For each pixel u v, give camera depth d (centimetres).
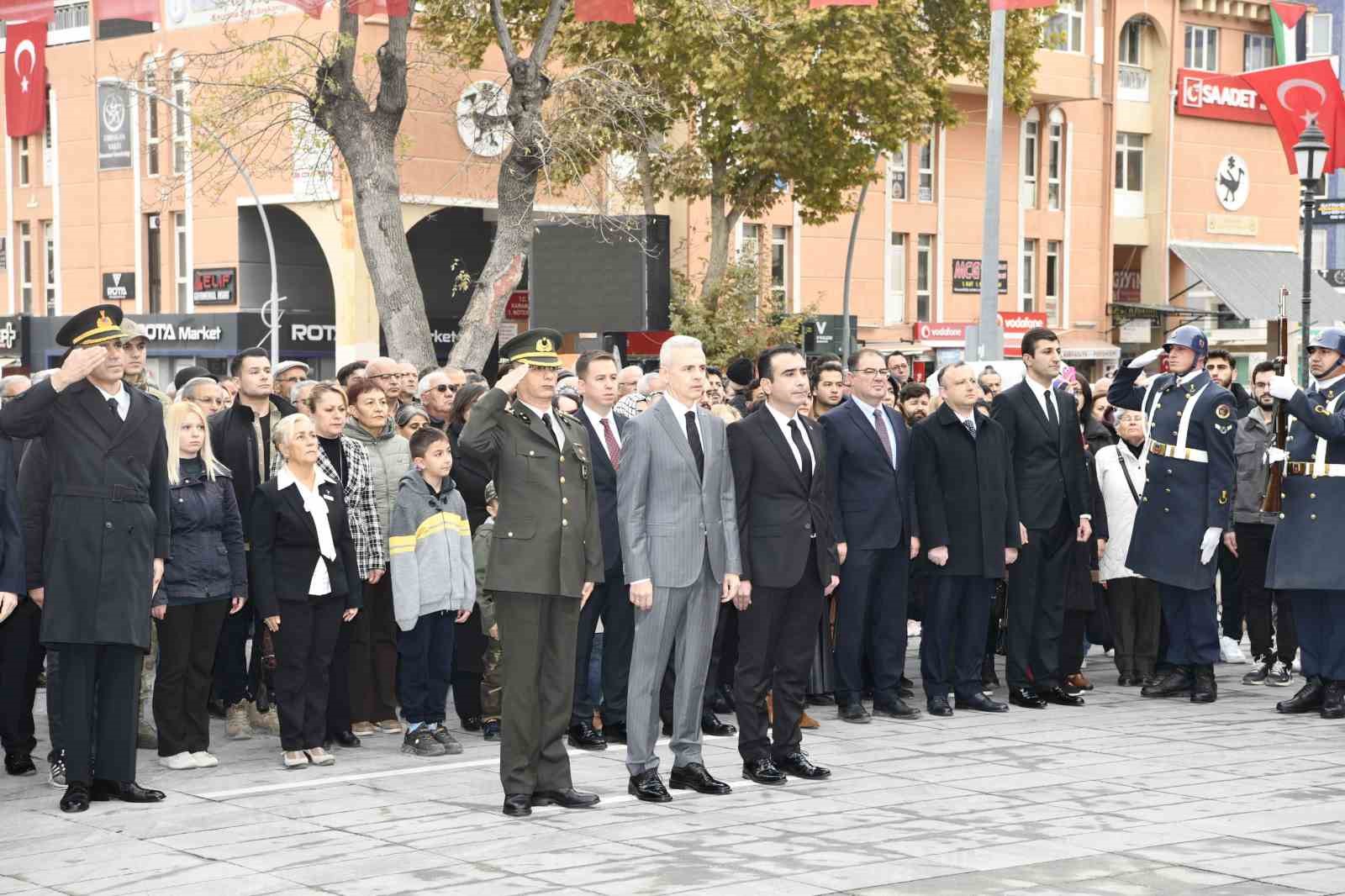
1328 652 1106
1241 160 4838
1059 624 1162
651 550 845
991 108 1844
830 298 4156
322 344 3781
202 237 3794
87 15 3969
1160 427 1199
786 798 841
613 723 1022
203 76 2306
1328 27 4553
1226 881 670
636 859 713
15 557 821
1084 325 4631
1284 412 1127
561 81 2330
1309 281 2178
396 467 1049
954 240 4372
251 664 1048
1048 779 883
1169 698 1198
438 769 934
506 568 814
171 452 923
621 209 3262
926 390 1272
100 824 802
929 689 1116
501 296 2064
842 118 2966
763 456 893
